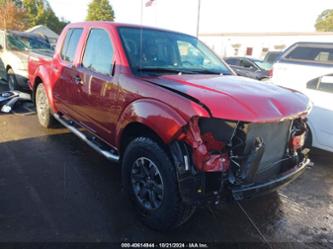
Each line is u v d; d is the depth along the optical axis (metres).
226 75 3.67
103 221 3.00
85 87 3.81
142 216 2.98
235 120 2.40
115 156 3.41
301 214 3.41
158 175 2.78
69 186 3.61
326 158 5.23
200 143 2.41
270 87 3.19
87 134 4.18
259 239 2.92
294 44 6.07
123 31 3.61
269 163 2.88
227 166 2.46
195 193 2.47
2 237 2.68
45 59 5.23
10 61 8.32
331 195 3.90
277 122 2.68
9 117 6.26
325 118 4.85
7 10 40.50
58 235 2.76
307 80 5.42
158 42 3.78
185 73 3.46
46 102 5.31
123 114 3.07
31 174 3.84
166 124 2.54
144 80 2.98
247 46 39.38
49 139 5.09
